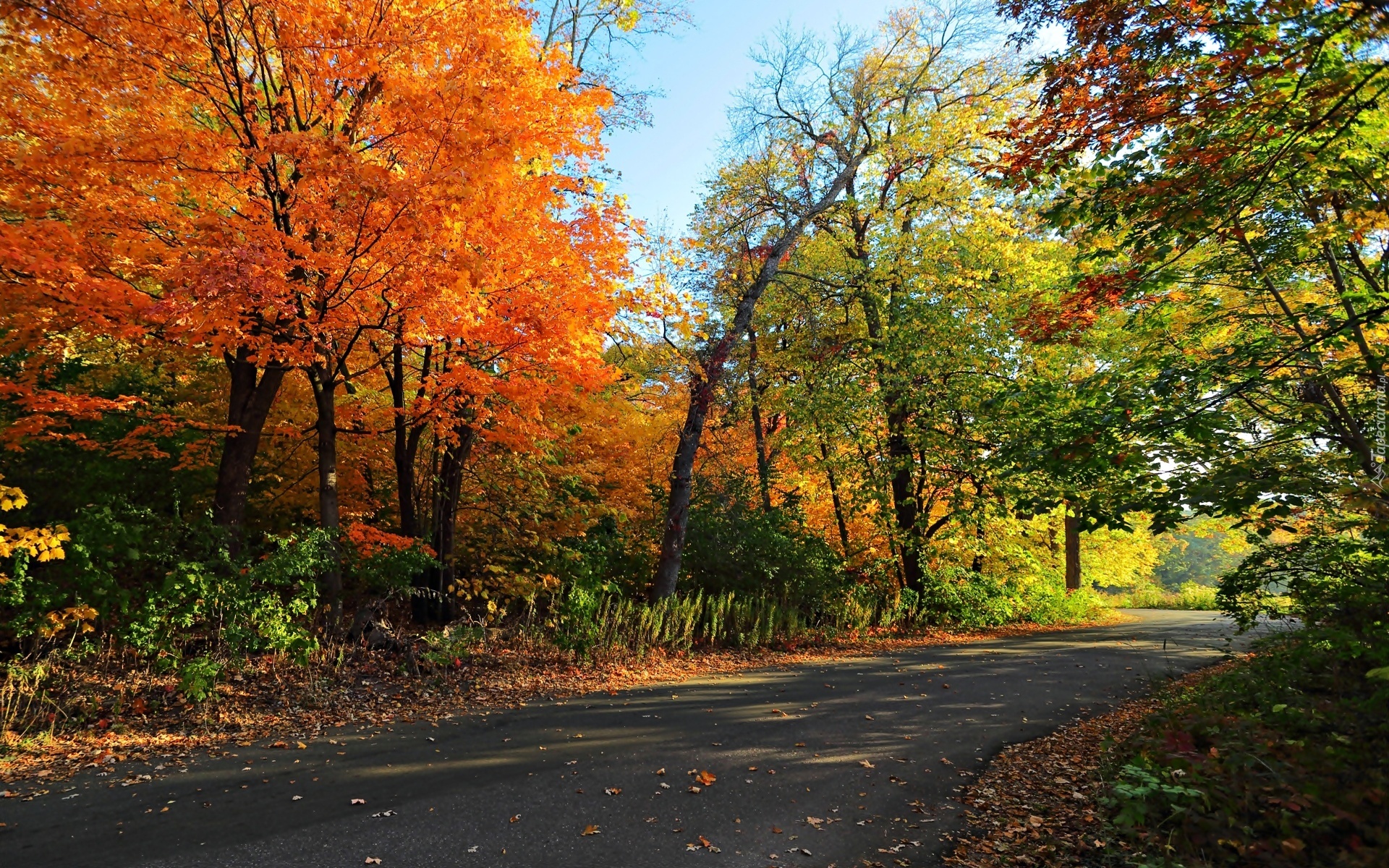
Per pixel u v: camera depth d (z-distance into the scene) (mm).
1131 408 6805
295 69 9109
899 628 17344
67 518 11016
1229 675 8297
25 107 8164
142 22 7824
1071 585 26531
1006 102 16812
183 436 12016
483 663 10297
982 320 17438
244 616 8555
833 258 19672
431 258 8773
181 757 6398
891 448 18781
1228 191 6211
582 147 10102
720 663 12227
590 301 10406
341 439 13484
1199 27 5719
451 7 9031
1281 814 4238
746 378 19500
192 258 7816
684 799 5555
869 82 17078
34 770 5941
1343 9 4887
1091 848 4695
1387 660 6051
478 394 10477
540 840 4762
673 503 14773
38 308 8547
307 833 4809
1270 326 8586
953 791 5875
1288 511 6320
